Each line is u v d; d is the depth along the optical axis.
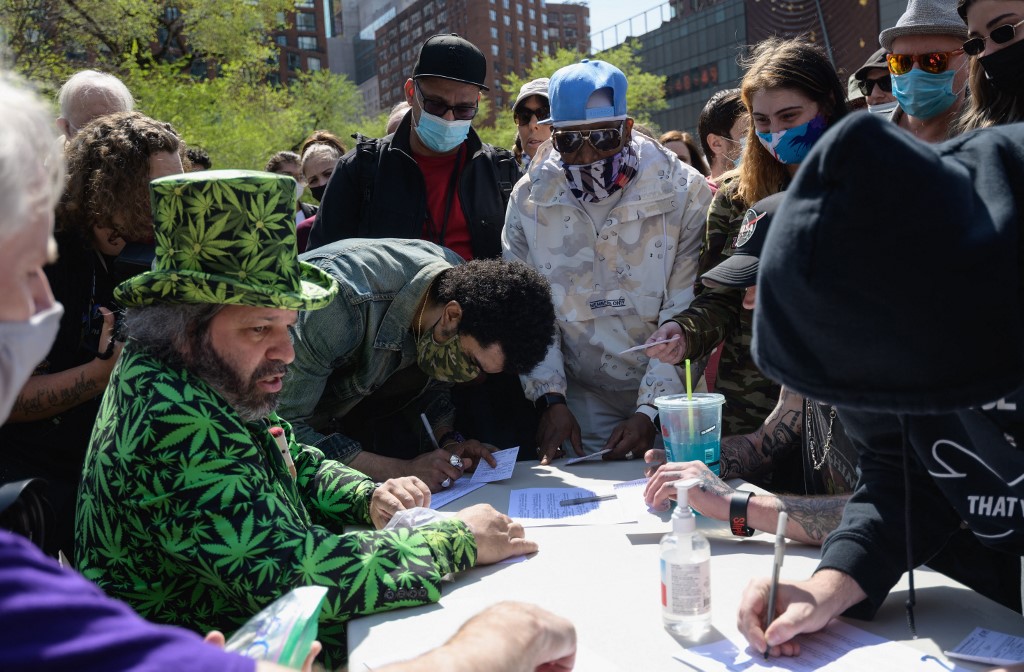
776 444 2.15
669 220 2.74
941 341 0.85
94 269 2.37
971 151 0.96
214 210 1.49
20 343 0.79
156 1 19.02
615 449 2.50
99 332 2.33
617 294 2.77
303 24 86.81
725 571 1.55
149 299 1.54
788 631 1.22
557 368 2.76
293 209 1.59
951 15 2.36
